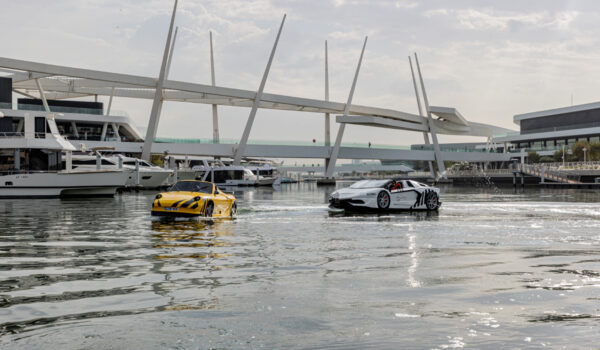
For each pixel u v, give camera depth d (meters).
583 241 9.32
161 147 66.19
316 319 4.09
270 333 3.72
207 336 3.65
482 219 14.42
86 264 6.82
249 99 72.69
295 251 8.00
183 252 7.90
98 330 3.81
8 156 29.67
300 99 78.38
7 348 3.41
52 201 26.25
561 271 6.25
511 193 41.34
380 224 12.80
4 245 8.89
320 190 53.62
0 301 4.73
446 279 5.72
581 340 3.56
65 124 68.44
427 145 97.56
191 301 4.69
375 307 4.46
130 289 5.22
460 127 104.81
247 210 18.20
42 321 4.05
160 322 4.00
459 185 78.62
